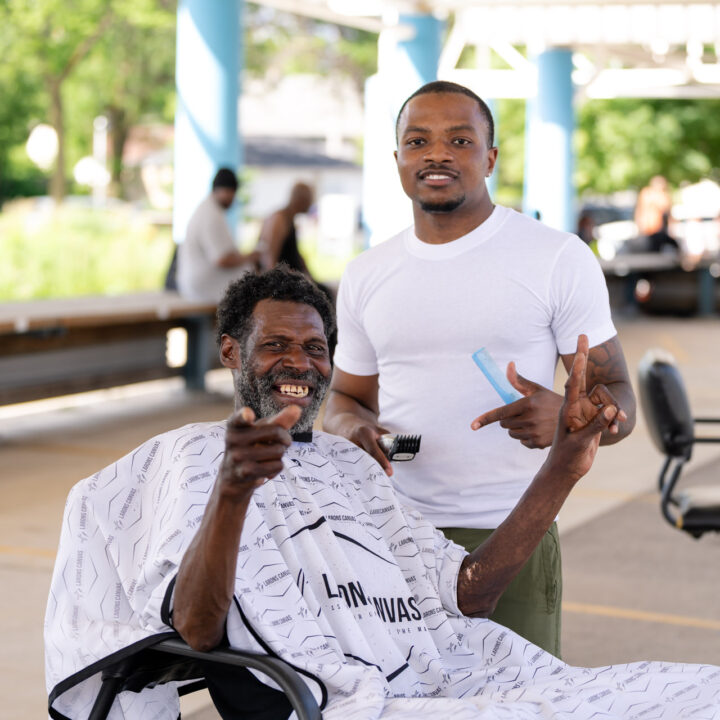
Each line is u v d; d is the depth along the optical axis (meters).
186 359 12.77
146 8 33.69
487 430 3.64
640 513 8.24
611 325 3.67
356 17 16.53
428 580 3.39
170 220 33.50
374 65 42.31
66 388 11.05
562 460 3.19
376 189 18.58
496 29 20.12
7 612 5.94
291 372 3.29
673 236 24.91
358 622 3.16
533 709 2.94
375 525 3.43
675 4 17.86
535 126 21.78
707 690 3.13
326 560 3.19
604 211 39.12
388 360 3.75
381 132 18.14
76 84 40.16
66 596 3.10
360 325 3.87
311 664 2.93
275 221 12.18
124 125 42.59
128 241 24.94
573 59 22.14
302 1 15.36
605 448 10.44
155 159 45.50
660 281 22.73
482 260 3.62
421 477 3.71
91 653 3.01
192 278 12.12
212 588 2.79
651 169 31.67
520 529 3.30
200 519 3.02
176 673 3.18
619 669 3.23
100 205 40.12
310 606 3.08
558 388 12.73
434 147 3.57
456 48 20.11
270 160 54.22
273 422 2.64
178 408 12.05
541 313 3.61
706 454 10.25
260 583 3.03
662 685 3.13
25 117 39.81
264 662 2.85
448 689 3.24
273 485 3.17
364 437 3.62
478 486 3.66
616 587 6.63
